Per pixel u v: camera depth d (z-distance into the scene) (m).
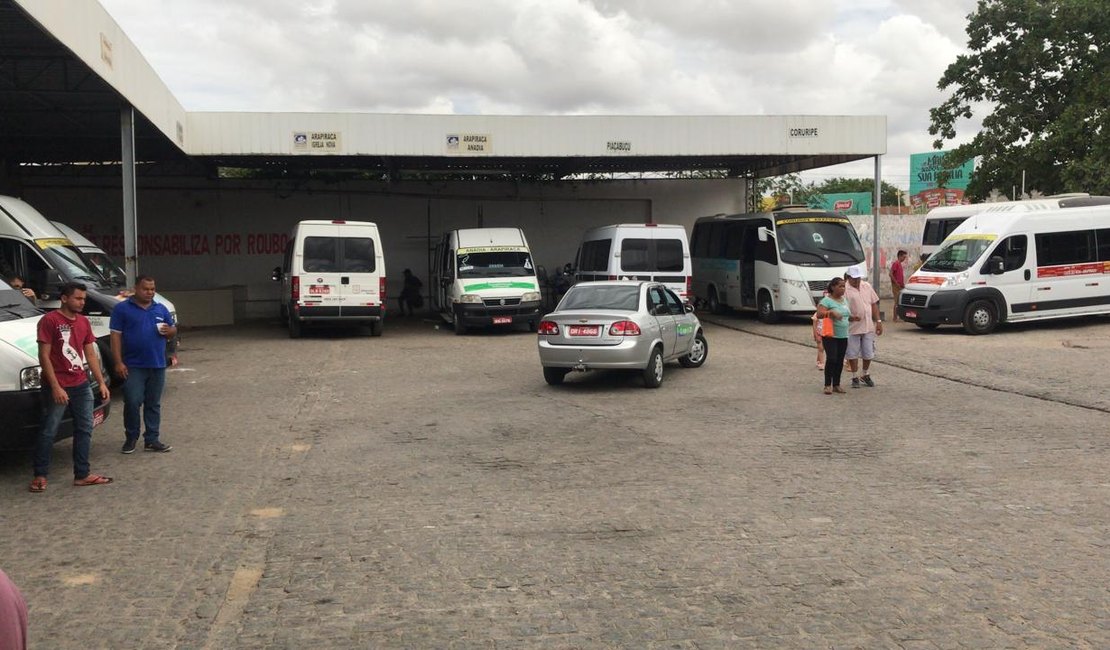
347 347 19.97
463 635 4.64
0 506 7.22
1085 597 5.02
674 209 31.78
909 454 8.73
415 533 6.38
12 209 14.42
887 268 33.03
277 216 29.38
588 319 12.91
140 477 8.17
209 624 4.83
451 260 23.59
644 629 4.68
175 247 28.84
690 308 15.33
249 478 8.09
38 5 10.74
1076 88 31.50
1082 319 22.86
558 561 5.75
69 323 7.85
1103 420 10.41
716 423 10.42
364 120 22.25
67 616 4.96
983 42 33.06
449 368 15.99
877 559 5.70
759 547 5.96
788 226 23.36
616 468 8.25
